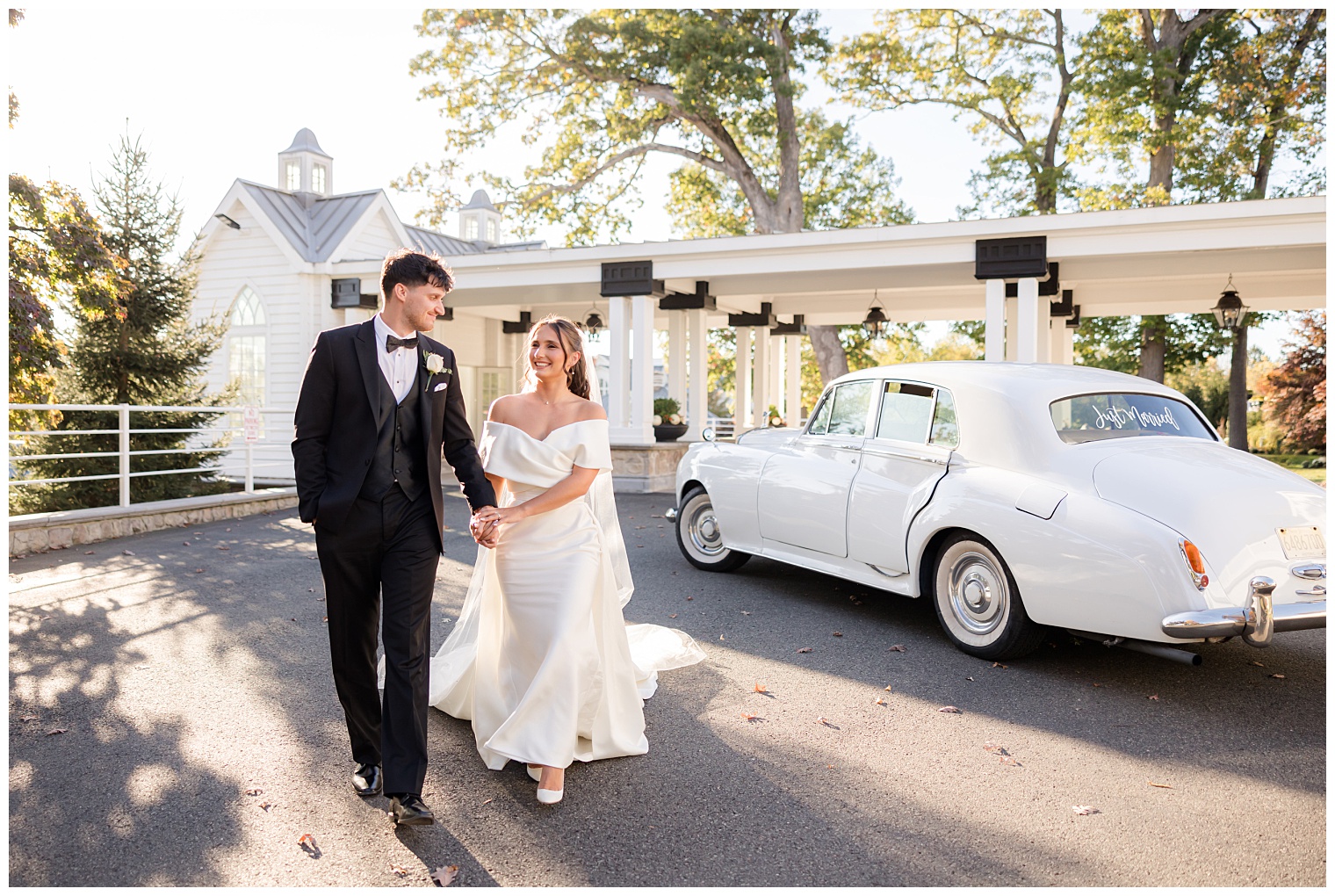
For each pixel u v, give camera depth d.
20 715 3.93
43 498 11.72
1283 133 21.67
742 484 6.89
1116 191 23.12
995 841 2.90
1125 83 20.36
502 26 22.81
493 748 3.24
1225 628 3.92
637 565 7.80
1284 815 3.09
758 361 18.31
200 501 10.36
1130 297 16.09
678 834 2.93
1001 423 5.01
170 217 12.98
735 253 13.34
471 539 9.12
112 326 12.33
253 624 5.53
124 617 5.68
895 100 24.56
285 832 2.90
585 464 3.54
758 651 5.16
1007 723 4.01
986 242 11.64
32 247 9.05
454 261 14.83
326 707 4.08
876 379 6.02
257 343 16.75
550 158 25.16
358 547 3.02
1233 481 4.34
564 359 3.65
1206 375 36.97
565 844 2.85
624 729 3.65
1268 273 14.05
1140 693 4.44
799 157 25.88
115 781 3.26
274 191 17.36
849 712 4.14
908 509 5.37
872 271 13.66
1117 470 4.48
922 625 5.78
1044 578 4.50
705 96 22.73
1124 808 3.15
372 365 3.03
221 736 3.71
